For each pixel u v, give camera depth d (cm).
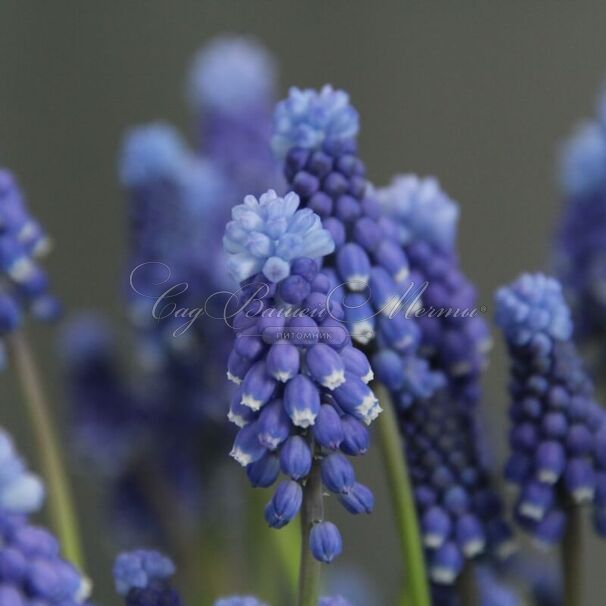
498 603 60
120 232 109
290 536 63
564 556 59
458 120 106
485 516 59
